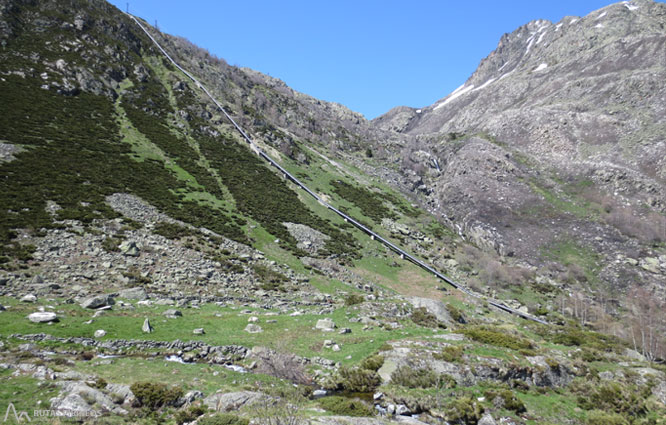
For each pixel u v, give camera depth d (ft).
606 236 294.05
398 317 114.93
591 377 78.28
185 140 275.18
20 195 138.10
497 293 220.43
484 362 73.20
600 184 369.50
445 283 212.43
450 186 390.01
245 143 312.71
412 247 250.57
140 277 112.88
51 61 270.26
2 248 105.29
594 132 447.01
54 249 113.80
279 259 172.14
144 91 306.55
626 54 560.20
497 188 382.22
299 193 270.67
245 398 55.42
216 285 126.21
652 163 373.40
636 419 68.23
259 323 92.94
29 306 78.64
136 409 50.44
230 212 202.69
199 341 75.82
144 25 434.30
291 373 69.26
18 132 188.44
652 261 258.57
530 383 73.72
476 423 61.00
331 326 94.32
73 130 216.13
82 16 333.21
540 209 347.56
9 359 56.18
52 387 50.03
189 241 152.56
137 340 71.77
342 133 488.02
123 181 185.06
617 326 186.09
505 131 510.58
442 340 83.92
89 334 70.74
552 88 586.45
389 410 60.75
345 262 196.95
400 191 361.51
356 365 72.84
